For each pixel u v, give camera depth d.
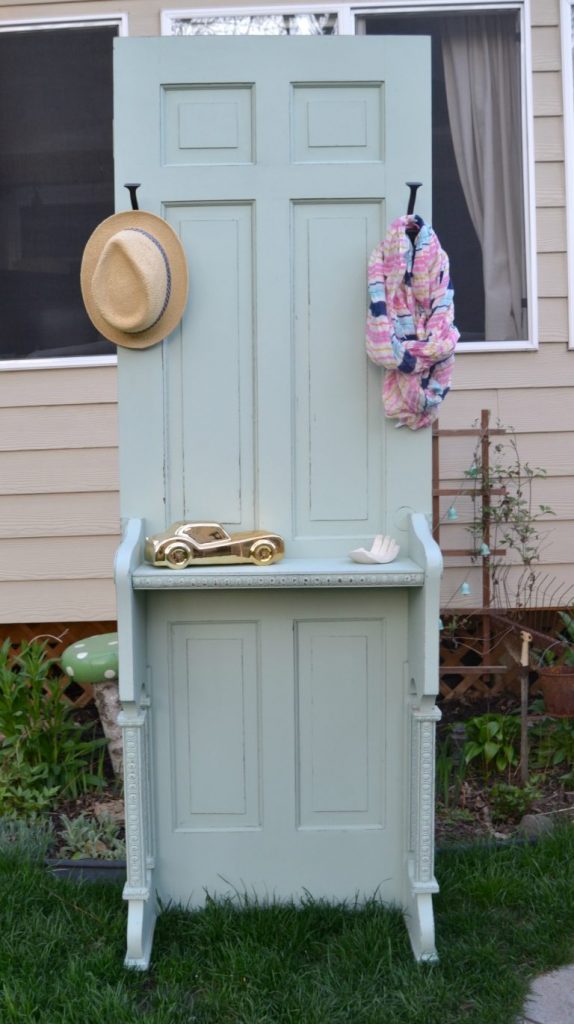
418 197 2.93
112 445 4.90
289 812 3.07
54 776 4.07
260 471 2.99
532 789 3.88
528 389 4.85
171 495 3.01
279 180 2.92
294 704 3.04
